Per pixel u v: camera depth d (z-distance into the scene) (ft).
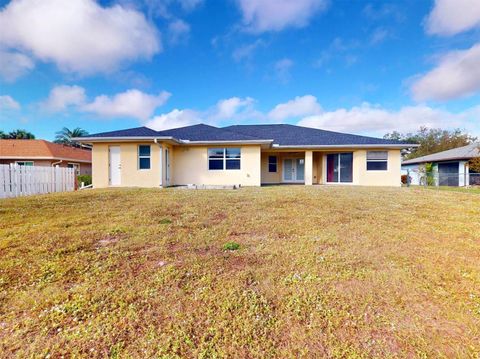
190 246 14.01
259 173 50.90
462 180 70.23
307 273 10.91
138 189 40.57
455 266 11.71
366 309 8.46
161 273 10.77
